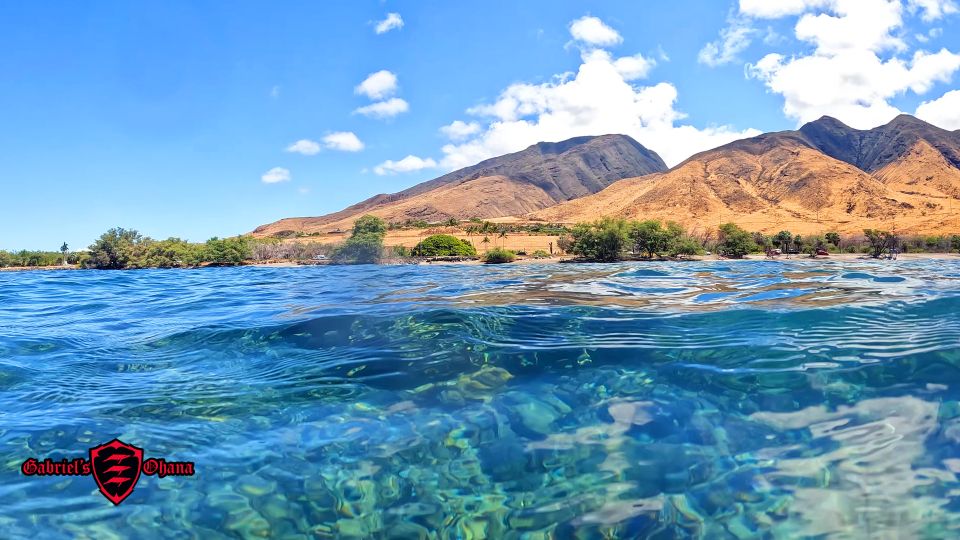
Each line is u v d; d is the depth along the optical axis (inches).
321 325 244.2
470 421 133.0
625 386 151.0
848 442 114.0
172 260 2345.0
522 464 112.8
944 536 84.6
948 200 6437.0
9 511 98.0
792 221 5339.6
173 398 152.5
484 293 388.2
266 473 111.7
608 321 235.8
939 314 235.0
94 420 136.8
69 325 283.9
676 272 703.7
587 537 89.8
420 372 168.6
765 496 97.6
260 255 2471.7
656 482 104.3
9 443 123.8
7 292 543.5
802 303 281.6
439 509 99.0
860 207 5639.8
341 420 135.4
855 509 92.2
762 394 140.4
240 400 149.8
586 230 2276.1
